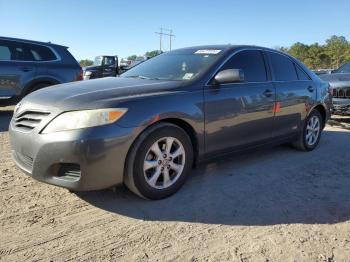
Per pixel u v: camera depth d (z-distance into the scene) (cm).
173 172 401
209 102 420
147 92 384
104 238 316
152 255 293
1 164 498
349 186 452
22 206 370
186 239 318
